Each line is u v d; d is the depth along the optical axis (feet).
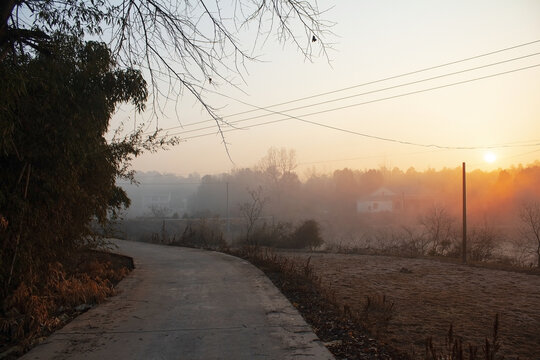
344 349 16.70
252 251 57.57
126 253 60.08
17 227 20.02
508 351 18.01
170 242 84.38
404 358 15.88
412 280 37.91
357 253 67.92
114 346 17.02
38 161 21.20
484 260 63.41
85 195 25.88
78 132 23.21
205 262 47.42
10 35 21.62
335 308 23.70
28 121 20.30
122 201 44.73
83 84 25.27
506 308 26.32
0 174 19.67
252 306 24.03
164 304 24.77
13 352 16.33
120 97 28.48
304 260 55.31
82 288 25.23
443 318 23.47
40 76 21.18
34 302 20.35
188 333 18.74
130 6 20.45
